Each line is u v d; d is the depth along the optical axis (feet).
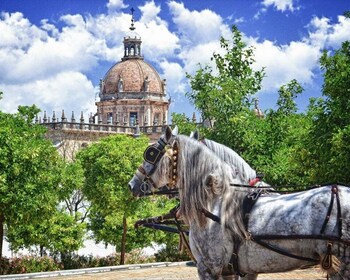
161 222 26.05
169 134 23.71
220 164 22.56
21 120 77.05
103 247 137.69
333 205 19.89
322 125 50.24
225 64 67.51
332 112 49.11
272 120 64.64
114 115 311.06
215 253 21.97
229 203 21.79
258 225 21.06
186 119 68.13
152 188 24.02
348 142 44.29
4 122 73.97
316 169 51.26
